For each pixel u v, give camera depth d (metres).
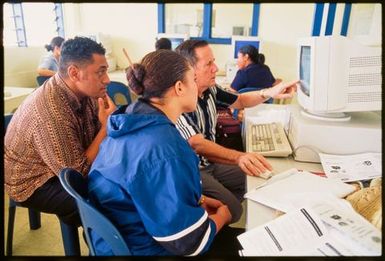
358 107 1.18
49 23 4.11
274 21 3.96
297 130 1.24
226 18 4.08
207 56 1.44
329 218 0.78
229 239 1.16
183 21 4.18
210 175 1.49
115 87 2.45
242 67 3.02
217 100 1.82
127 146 0.81
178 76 0.90
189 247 0.78
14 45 3.65
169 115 0.93
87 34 4.02
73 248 1.41
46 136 1.19
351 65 1.13
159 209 0.76
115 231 0.75
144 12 4.22
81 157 1.24
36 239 1.79
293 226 0.78
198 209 0.81
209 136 1.61
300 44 1.40
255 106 1.98
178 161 0.77
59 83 1.27
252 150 1.30
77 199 0.77
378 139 1.16
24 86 3.70
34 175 1.24
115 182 0.79
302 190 0.96
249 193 0.96
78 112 1.33
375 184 0.95
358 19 1.93
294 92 1.73
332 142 1.20
